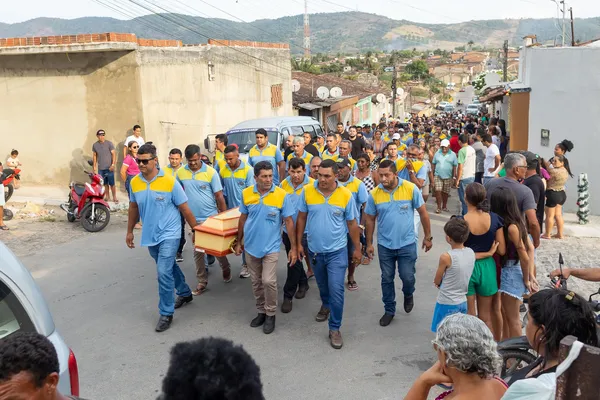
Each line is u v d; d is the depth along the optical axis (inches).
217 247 269.7
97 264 360.5
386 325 267.0
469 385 114.0
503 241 217.9
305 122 598.5
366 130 791.7
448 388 197.9
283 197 255.8
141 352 244.2
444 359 114.6
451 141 631.8
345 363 231.6
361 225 308.0
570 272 178.1
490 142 484.7
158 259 262.7
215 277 336.8
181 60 616.1
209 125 677.9
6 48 545.0
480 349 111.2
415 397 120.6
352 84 1619.1
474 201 216.5
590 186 541.0
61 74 571.2
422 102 3043.8
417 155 392.5
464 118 1615.4
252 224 256.4
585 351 89.3
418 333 258.4
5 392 94.1
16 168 563.2
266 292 258.7
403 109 2315.5
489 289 220.4
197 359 74.7
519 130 622.2
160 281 262.1
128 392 212.7
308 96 1187.3
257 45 796.6
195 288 319.6
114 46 528.4
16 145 598.5
